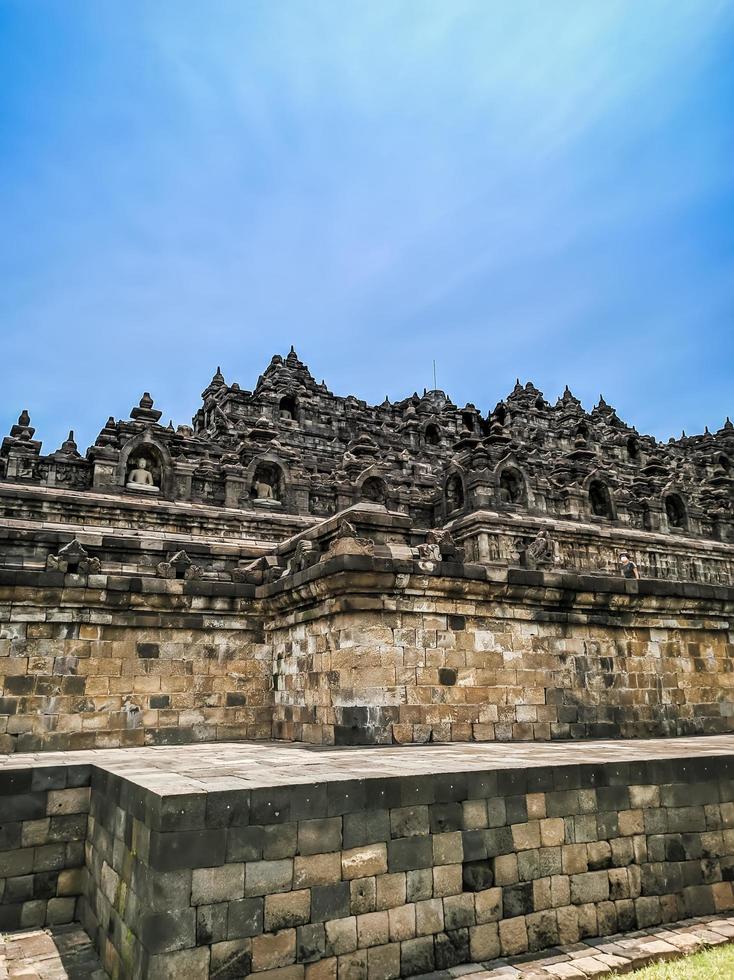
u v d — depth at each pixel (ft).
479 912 28.12
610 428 209.46
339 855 25.89
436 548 54.29
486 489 110.11
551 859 30.32
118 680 52.80
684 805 34.47
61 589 51.49
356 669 47.39
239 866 24.04
